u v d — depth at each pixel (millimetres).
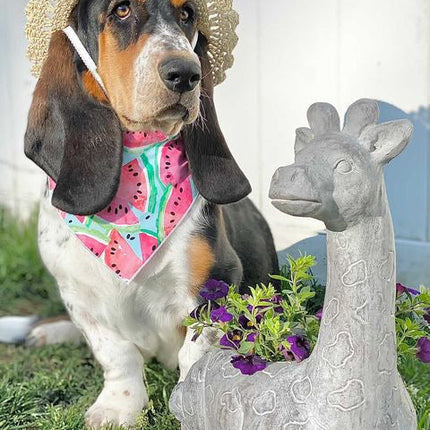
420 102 1645
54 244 1350
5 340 1729
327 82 1698
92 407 1370
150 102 1151
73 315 1397
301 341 1086
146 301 1354
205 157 1309
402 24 1620
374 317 964
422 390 1356
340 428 973
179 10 1229
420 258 1681
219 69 1368
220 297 1234
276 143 1780
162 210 1285
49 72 1302
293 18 1727
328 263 986
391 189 1677
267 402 1026
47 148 1299
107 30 1219
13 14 2318
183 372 1333
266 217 1773
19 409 1412
